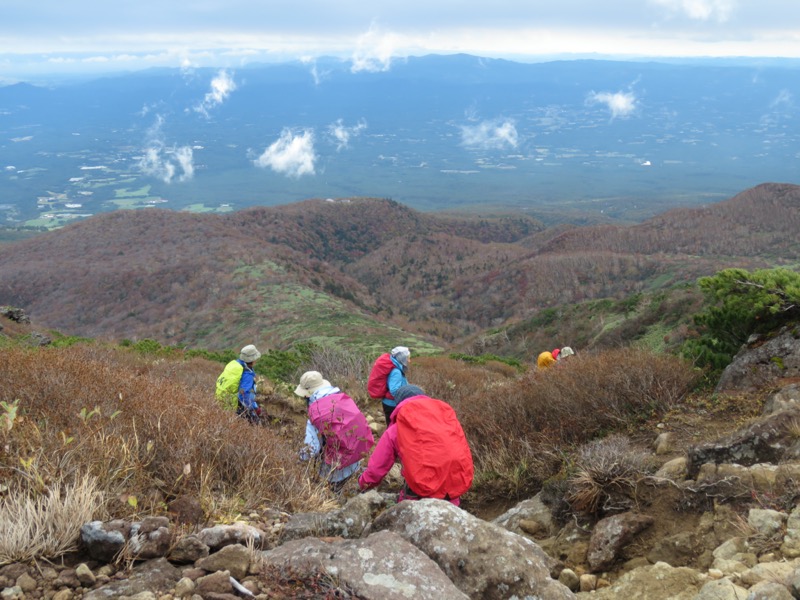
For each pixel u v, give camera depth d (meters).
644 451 5.30
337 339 87.56
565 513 4.43
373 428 8.80
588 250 182.38
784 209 197.12
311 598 2.21
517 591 2.46
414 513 2.77
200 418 4.52
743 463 4.21
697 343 7.82
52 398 4.14
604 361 7.35
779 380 6.12
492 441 6.55
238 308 132.00
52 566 2.36
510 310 144.88
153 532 2.51
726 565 3.08
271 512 3.64
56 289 161.50
